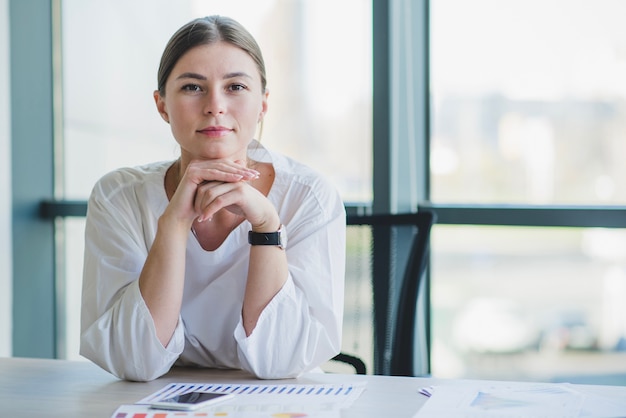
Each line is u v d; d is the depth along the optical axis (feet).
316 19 10.11
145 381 4.57
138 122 10.89
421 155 9.89
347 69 10.03
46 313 11.04
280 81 10.24
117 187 5.30
